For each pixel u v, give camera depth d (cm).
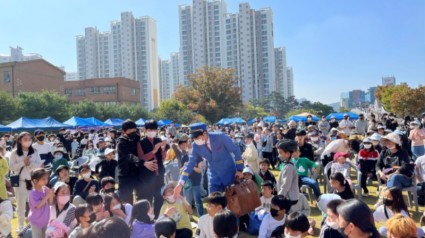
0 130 2297
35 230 568
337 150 901
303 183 816
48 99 3903
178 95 5697
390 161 827
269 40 11288
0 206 568
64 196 569
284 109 10262
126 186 582
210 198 495
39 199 573
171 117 5194
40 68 5703
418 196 780
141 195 589
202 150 564
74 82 6862
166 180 867
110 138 1479
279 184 641
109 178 665
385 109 5394
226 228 391
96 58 11769
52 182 750
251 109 7862
